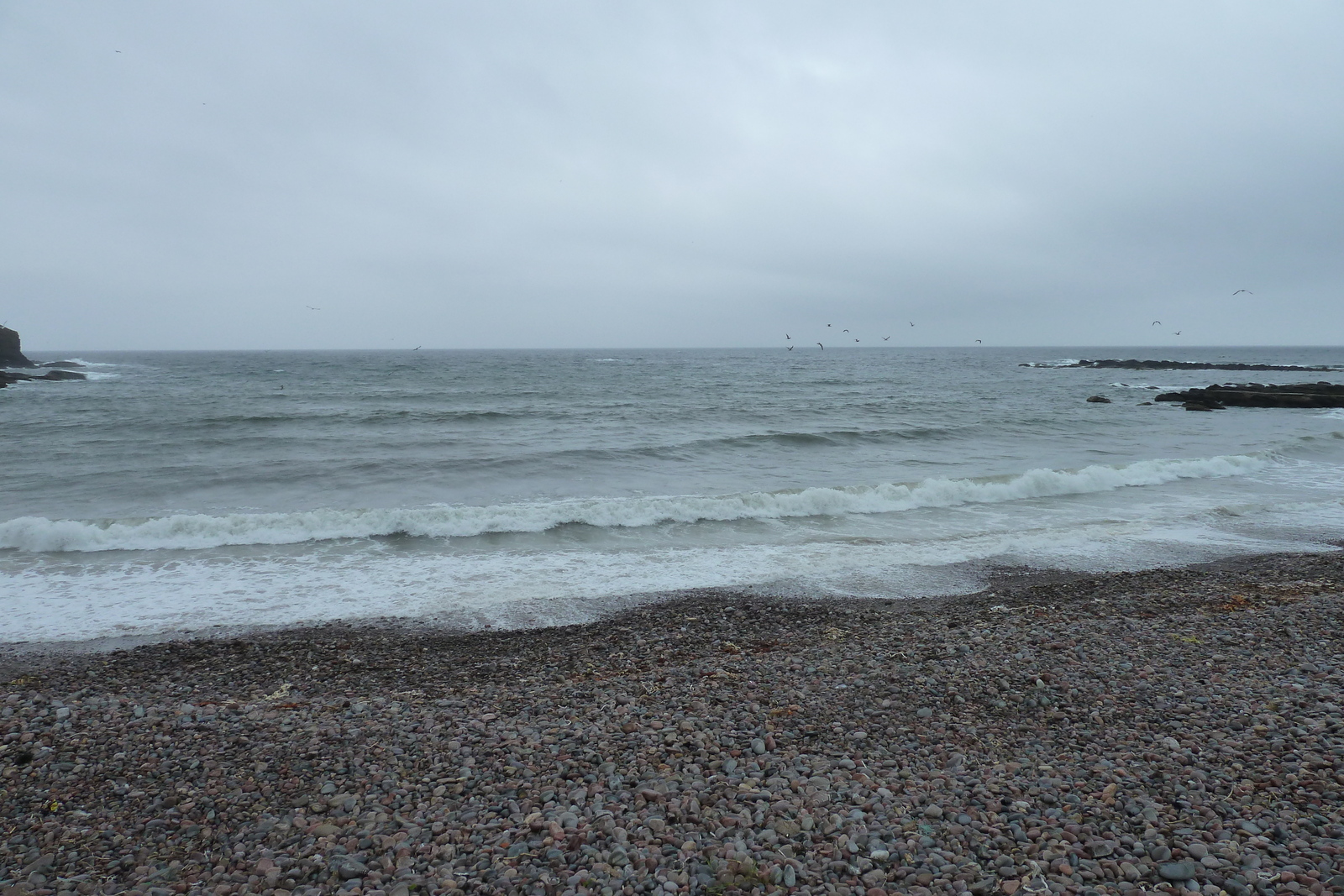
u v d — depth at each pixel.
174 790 5.89
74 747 6.52
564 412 38.47
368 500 18.19
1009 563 13.72
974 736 6.68
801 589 12.37
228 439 27.39
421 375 82.19
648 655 9.61
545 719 7.27
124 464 22.31
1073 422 36.03
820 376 83.19
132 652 9.67
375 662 9.41
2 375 65.12
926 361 140.75
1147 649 8.76
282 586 12.35
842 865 4.80
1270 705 6.96
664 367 107.44
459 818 5.50
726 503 17.36
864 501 18.27
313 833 5.33
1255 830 5.02
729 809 5.53
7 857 5.04
